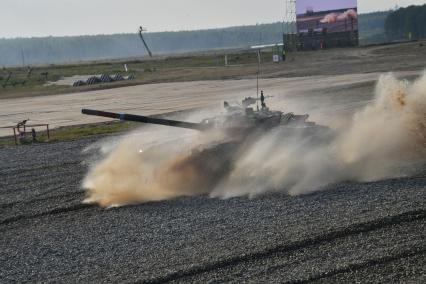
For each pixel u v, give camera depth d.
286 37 156.38
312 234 17.95
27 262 17.80
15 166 33.41
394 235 17.58
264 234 18.41
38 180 29.23
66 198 25.19
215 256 16.81
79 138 43.34
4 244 19.77
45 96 85.50
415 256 15.99
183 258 16.91
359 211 20.05
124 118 26.03
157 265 16.56
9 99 85.06
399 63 90.19
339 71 86.25
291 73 90.25
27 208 24.06
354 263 15.70
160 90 81.38
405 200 21.00
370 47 142.12
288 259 16.31
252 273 15.53
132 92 81.88
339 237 17.72
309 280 14.93
